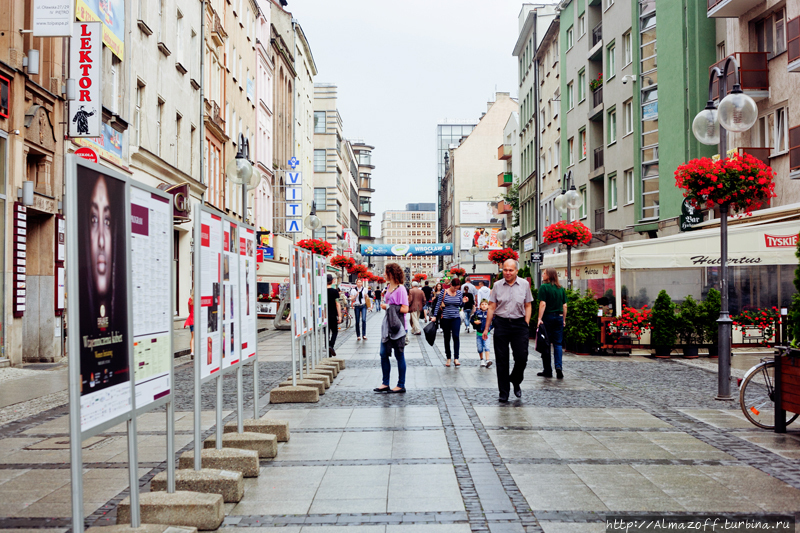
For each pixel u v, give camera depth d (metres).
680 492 5.90
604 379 13.85
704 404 10.66
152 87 24.98
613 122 36.28
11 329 15.81
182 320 28.70
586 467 6.75
